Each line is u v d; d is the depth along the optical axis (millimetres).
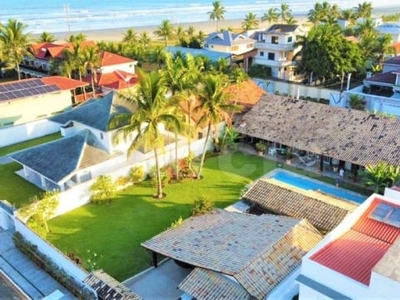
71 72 61250
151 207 32031
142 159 36438
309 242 23172
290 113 41031
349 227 19984
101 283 21609
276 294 19547
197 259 22172
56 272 24219
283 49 69188
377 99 50344
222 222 26047
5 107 47000
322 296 16188
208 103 34062
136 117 30109
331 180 35562
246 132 40969
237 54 73250
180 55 63156
